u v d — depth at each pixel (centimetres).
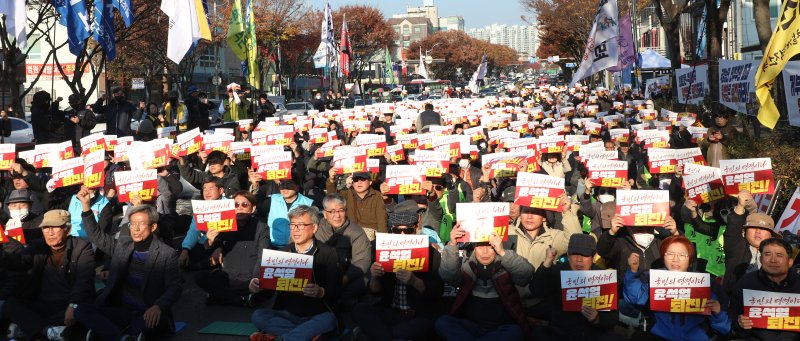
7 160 1382
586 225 1137
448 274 747
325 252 784
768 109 1255
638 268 785
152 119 2519
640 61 5172
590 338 721
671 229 816
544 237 821
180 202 1425
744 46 4225
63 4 2472
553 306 744
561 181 816
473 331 742
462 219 741
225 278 992
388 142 2311
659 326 706
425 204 1134
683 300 678
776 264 689
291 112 4384
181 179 1438
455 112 2956
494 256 753
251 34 3164
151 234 838
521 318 742
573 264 726
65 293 847
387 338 761
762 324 680
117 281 834
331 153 1645
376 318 776
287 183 1071
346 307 920
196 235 1063
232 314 967
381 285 789
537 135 2105
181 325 903
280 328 769
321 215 1381
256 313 786
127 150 1412
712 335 715
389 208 1185
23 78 4909
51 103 2309
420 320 774
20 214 1073
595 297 700
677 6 3119
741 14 4228
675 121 2152
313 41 7281
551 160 1445
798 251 794
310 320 764
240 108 3091
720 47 2355
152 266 830
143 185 1091
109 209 1096
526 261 738
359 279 849
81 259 841
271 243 1062
